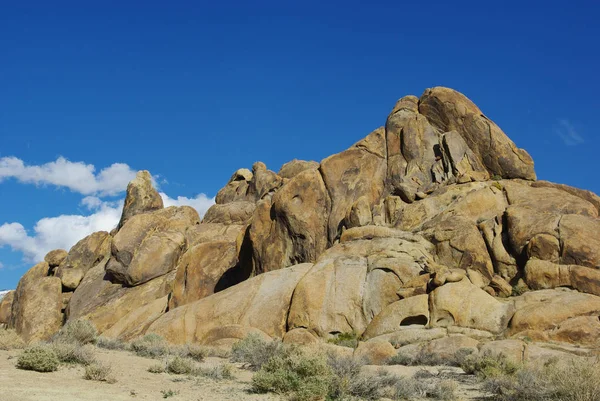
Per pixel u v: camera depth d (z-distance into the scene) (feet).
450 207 133.39
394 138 160.25
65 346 55.16
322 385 45.27
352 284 116.06
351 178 155.12
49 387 41.24
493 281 111.75
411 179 149.38
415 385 54.13
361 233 129.39
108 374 48.62
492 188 134.62
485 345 85.81
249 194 224.74
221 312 123.95
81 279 192.03
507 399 49.16
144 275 175.63
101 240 203.41
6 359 52.85
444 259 121.80
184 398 42.50
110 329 152.46
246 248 161.07
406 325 105.40
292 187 153.69
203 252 160.86
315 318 113.60
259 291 126.00
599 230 112.37
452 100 157.38
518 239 117.91
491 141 149.38
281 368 47.57
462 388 58.39
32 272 195.21
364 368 61.16
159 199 227.81
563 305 95.61
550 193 130.00
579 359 47.80
